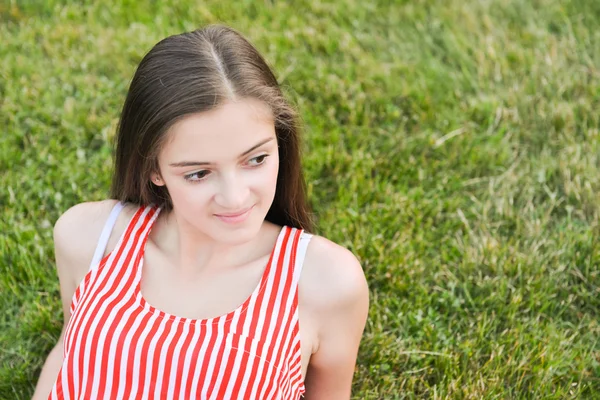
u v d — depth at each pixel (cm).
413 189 335
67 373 204
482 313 286
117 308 201
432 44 412
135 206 221
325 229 320
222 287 208
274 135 189
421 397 270
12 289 298
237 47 185
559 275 301
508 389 265
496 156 351
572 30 414
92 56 399
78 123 364
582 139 358
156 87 180
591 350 278
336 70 396
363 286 209
